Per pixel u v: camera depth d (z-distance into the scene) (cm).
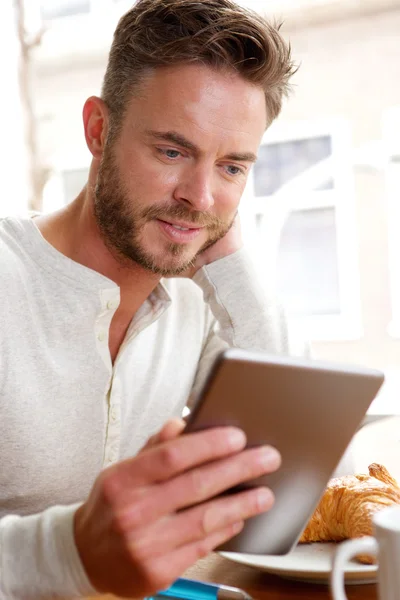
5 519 73
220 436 60
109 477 60
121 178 105
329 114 670
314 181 689
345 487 90
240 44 101
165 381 127
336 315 705
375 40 652
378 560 53
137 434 123
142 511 59
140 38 103
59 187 762
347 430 68
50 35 746
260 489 65
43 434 107
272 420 63
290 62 113
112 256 113
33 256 111
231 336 129
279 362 59
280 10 669
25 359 106
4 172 668
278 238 704
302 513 73
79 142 751
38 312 109
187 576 85
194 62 100
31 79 664
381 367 669
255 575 85
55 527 67
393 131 652
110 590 64
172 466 59
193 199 103
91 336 112
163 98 101
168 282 134
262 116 107
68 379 109
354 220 672
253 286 130
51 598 67
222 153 103
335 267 714
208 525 62
